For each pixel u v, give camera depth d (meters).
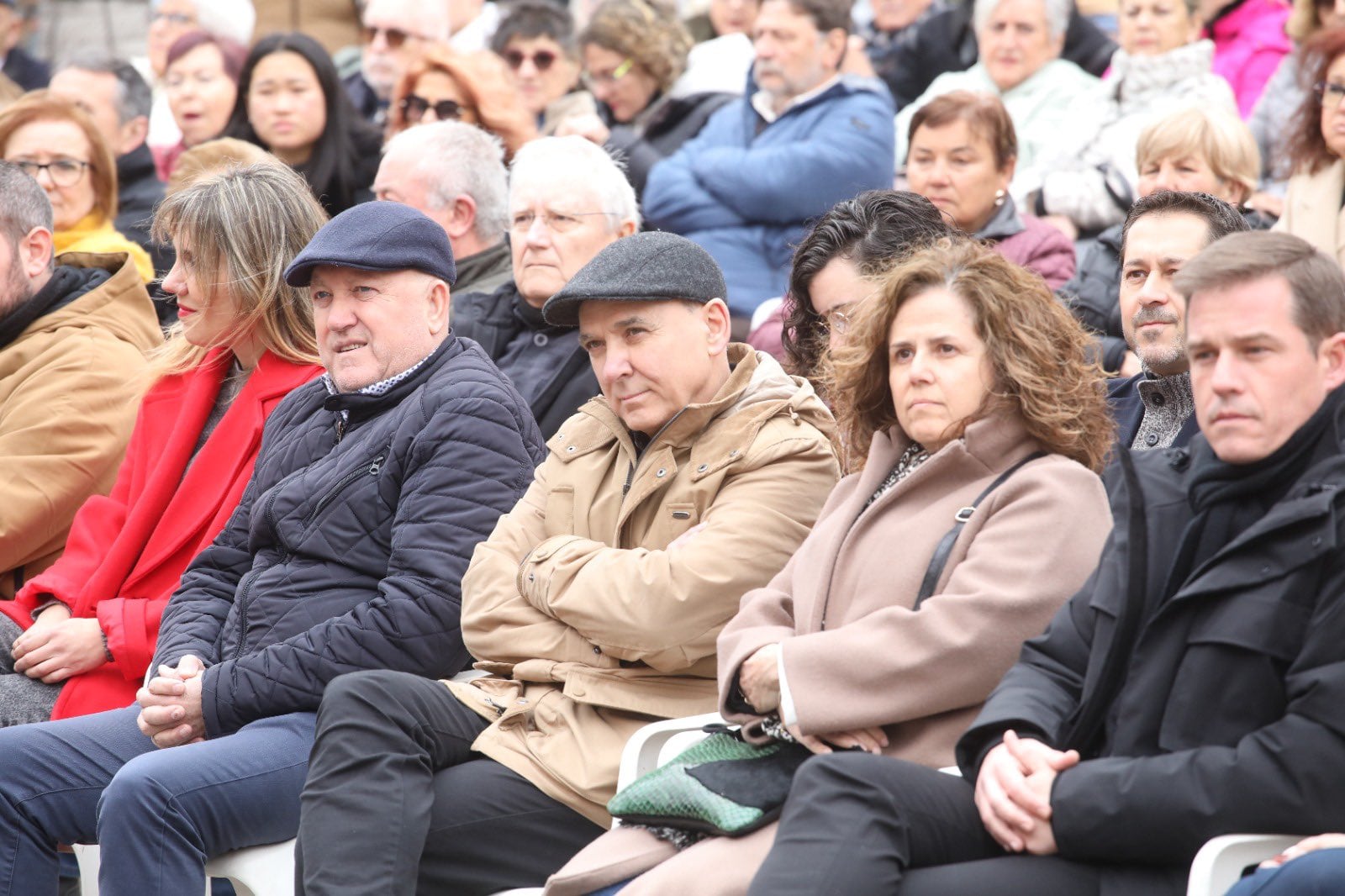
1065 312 12.80
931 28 31.67
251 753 14.64
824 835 10.64
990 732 11.02
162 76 34.41
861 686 11.92
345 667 14.95
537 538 14.93
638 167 27.11
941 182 21.25
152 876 14.12
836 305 15.24
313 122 26.98
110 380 20.22
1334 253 20.22
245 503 17.00
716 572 13.62
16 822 15.39
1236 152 20.38
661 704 13.84
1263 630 10.21
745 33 32.00
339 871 13.03
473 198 21.73
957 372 12.48
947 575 12.23
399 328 16.17
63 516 19.70
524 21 30.22
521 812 13.68
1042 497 12.02
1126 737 10.69
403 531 15.34
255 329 18.09
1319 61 20.50
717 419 14.53
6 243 20.56
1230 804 9.91
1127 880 10.30
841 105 24.97
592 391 19.36
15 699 17.31
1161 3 25.20
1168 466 11.45
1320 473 10.39
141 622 17.34
